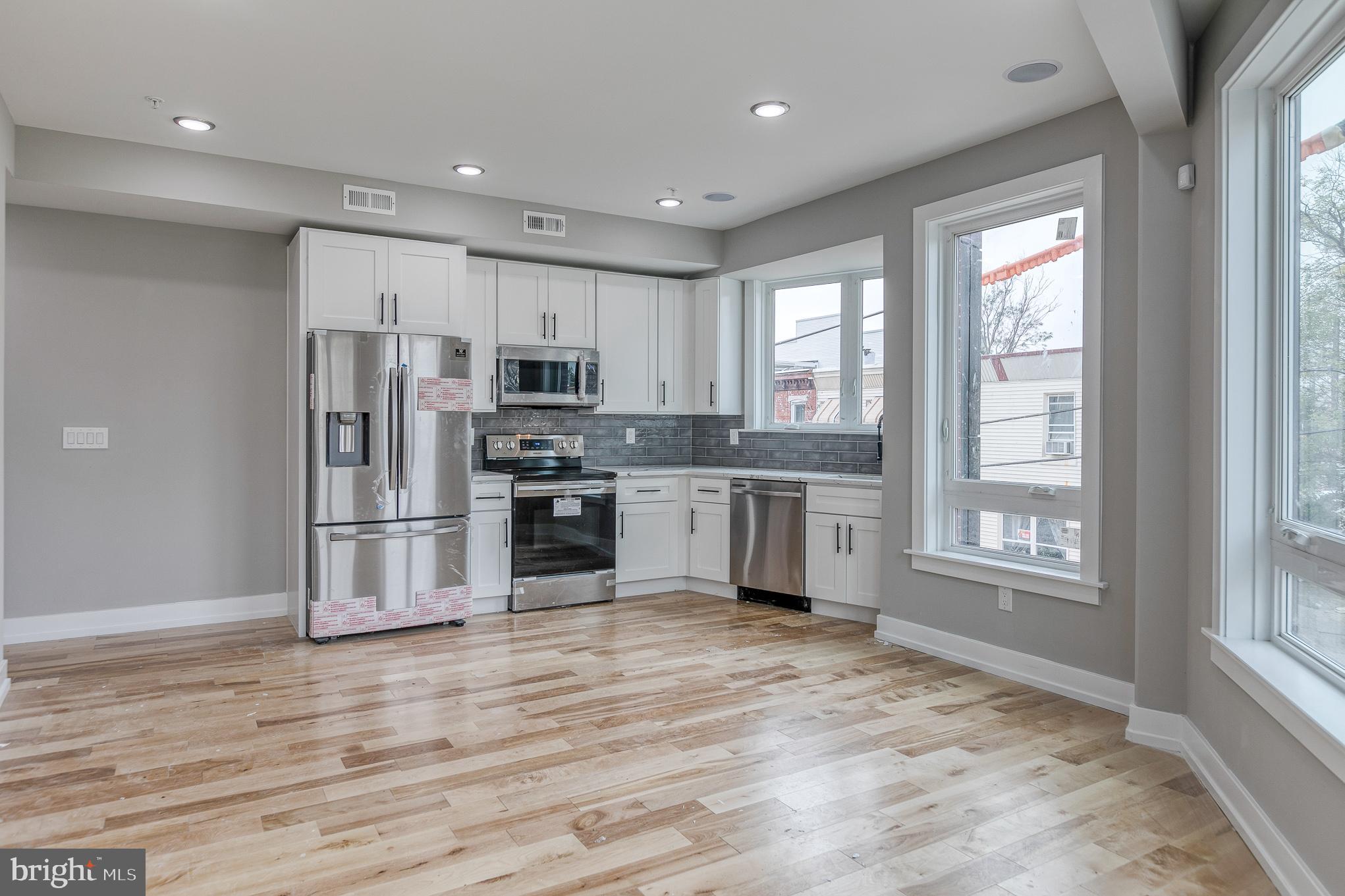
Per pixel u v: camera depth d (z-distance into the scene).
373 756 2.77
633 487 5.35
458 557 4.54
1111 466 3.23
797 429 5.64
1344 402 2.00
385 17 2.64
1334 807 1.79
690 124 3.57
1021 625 3.59
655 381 5.70
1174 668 2.84
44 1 2.53
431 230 4.55
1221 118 2.44
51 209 4.15
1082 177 3.32
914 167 4.12
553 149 3.92
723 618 4.76
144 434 4.39
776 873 2.07
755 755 2.80
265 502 4.70
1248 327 2.43
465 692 3.44
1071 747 2.87
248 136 3.74
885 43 2.81
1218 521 2.47
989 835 2.26
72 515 4.23
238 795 2.48
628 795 2.50
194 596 4.54
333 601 4.20
